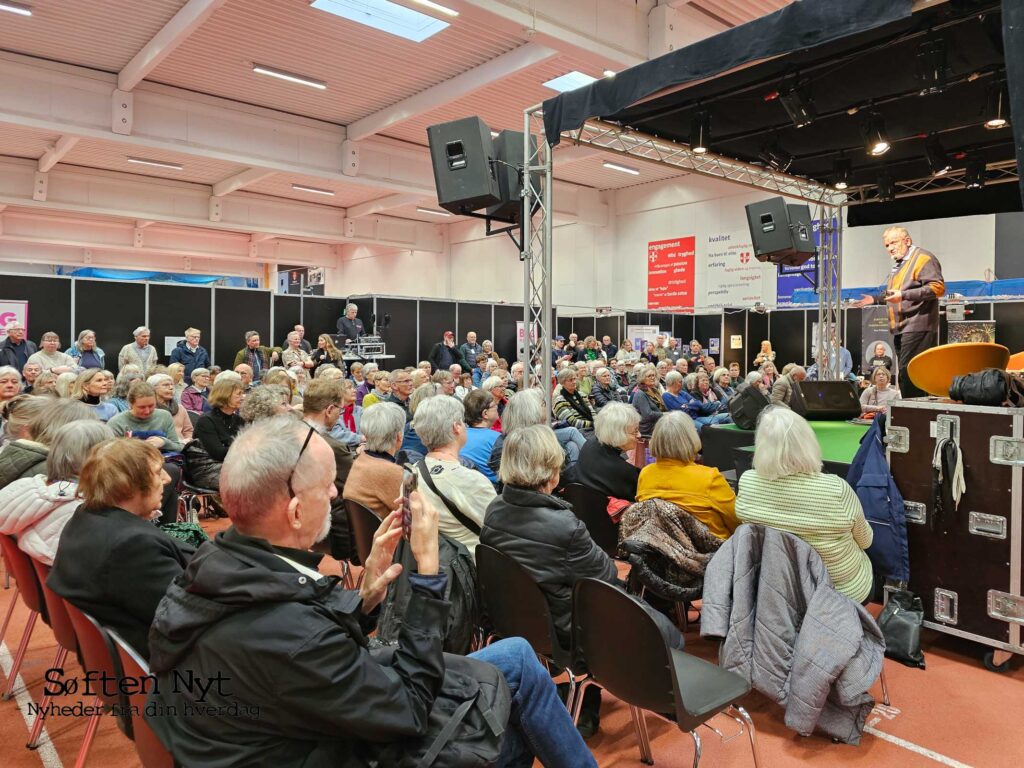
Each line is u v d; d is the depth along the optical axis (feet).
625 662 6.47
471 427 14.10
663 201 56.85
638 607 6.15
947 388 11.38
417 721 4.13
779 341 46.16
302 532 4.45
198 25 28.09
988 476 9.67
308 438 4.48
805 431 8.52
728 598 8.45
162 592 6.12
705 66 12.20
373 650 4.42
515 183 17.11
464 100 38.47
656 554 9.00
